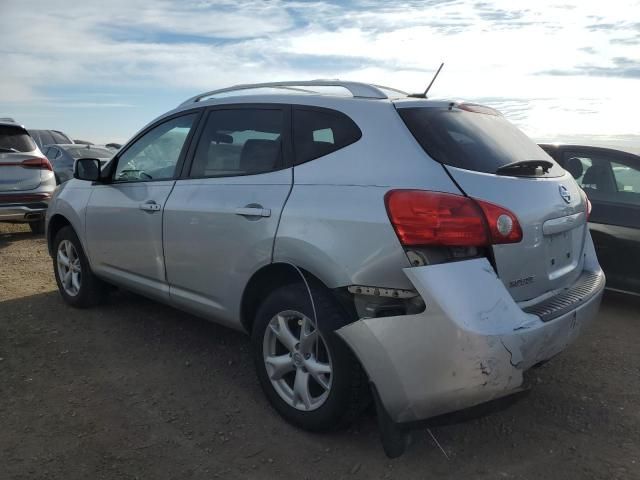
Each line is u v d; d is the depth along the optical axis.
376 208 2.67
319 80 3.44
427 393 2.51
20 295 5.50
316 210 2.88
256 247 3.14
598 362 4.04
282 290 3.07
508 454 2.90
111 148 14.20
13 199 8.23
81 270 4.88
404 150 2.78
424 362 2.50
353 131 2.98
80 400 3.41
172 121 4.08
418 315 2.50
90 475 2.70
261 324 3.18
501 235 2.62
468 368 2.45
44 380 3.67
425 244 2.54
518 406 3.39
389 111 2.92
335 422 2.90
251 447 2.94
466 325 2.44
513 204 2.72
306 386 3.00
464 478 2.70
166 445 2.95
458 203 2.57
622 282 5.20
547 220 2.90
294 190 3.05
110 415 3.24
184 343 4.29
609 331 4.68
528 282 2.82
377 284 2.64
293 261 2.96
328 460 2.83
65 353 4.09
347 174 2.88
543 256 2.90
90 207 4.57
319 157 3.05
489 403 2.54
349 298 2.77
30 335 4.42
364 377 2.82
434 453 2.90
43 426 3.11
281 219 3.02
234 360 3.99
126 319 4.77
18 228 10.16
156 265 3.93
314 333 2.92
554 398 3.49
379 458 2.85
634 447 2.96
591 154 5.58
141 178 4.17
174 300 3.86
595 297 3.14
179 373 3.79
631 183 5.26
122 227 4.20
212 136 3.70
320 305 2.84
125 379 3.69
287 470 2.75
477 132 3.05
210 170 3.63
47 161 8.74
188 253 3.62
